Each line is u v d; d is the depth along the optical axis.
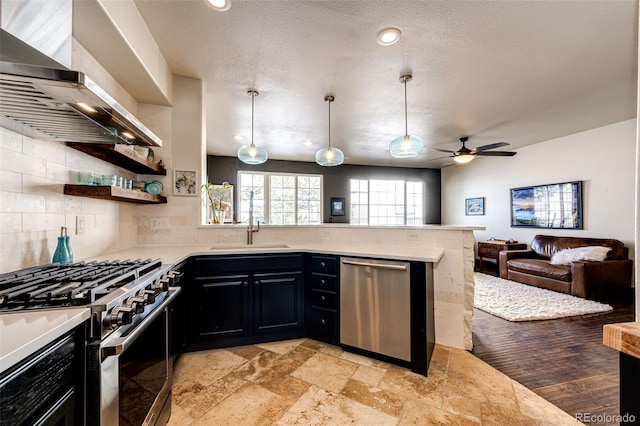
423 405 1.63
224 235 2.79
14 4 0.96
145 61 2.00
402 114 3.84
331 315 2.34
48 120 1.26
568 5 1.83
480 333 2.67
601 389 1.80
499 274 5.14
